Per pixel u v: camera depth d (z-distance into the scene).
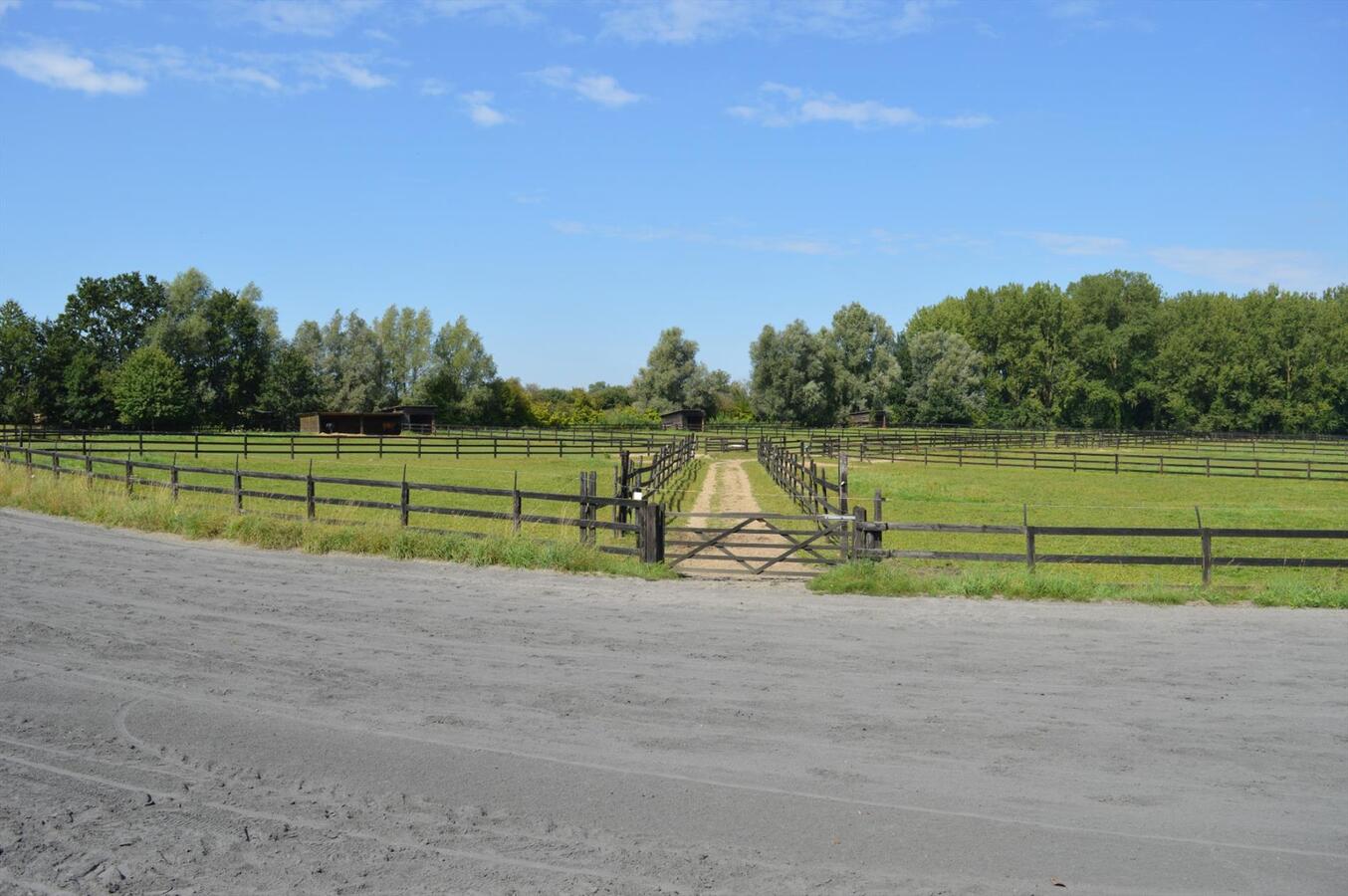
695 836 5.61
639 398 118.62
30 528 18.06
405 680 8.58
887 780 6.48
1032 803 6.13
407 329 114.81
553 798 6.10
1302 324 113.12
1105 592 13.43
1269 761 6.87
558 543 15.48
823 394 114.94
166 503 19.12
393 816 5.82
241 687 8.27
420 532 16.28
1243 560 13.82
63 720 7.38
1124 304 129.88
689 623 11.16
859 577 13.81
